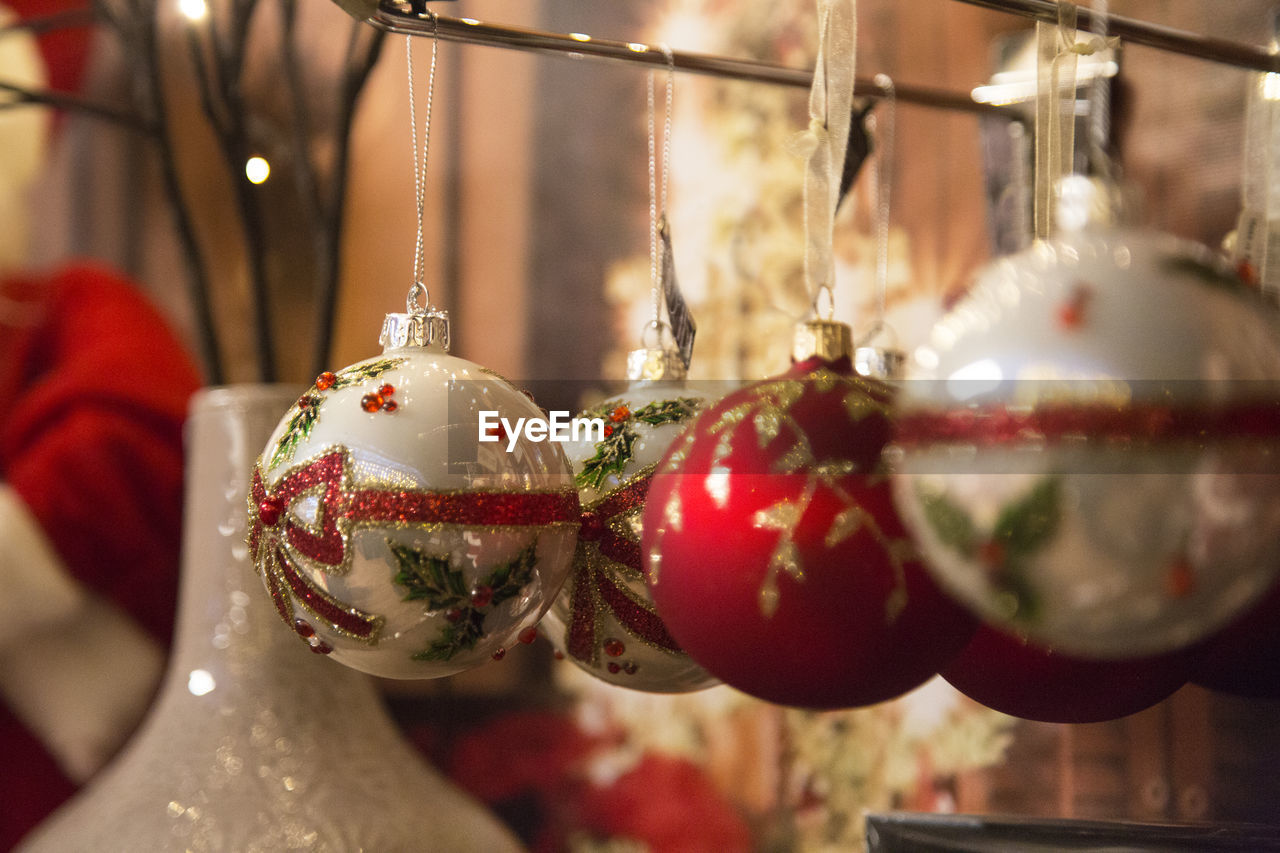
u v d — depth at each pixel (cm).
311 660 81
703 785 112
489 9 122
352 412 62
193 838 76
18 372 116
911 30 105
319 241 90
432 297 124
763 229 112
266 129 124
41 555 100
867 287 107
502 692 120
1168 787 87
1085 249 55
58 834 79
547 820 117
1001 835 67
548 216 120
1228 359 53
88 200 135
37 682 105
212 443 82
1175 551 53
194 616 81
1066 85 63
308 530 61
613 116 119
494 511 61
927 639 58
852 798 106
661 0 118
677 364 69
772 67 73
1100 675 62
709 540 58
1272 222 69
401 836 78
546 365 119
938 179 103
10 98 122
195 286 95
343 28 127
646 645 66
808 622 58
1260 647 63
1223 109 84
